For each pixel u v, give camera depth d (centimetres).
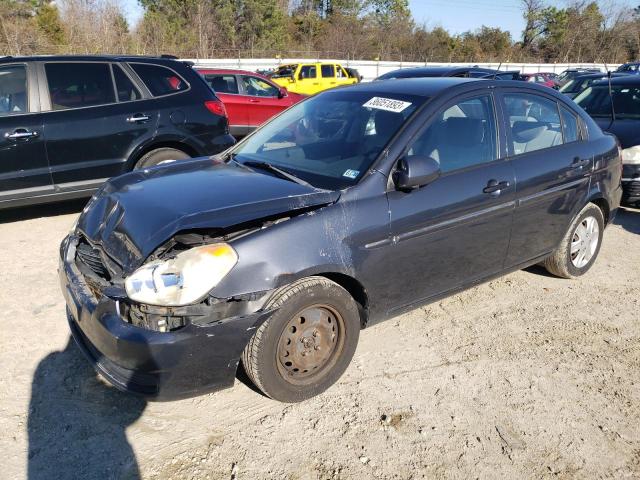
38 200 551
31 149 536
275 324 272
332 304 293
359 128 353
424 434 281
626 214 673
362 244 301
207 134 633
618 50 5584
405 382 322
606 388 324
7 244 520
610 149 468
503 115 386
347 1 5359
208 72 1166
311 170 335
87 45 3141
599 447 277
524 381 328
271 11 4481
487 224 365
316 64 2180
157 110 599
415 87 378
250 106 1183
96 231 303
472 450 272
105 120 569
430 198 330
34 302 402
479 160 366
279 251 271
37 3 3509
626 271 496
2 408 289
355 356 347
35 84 546
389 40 5009
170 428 280
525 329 388
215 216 271
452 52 5178
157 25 3709
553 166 407
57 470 251
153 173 355
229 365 265
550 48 5672
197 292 251
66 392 304
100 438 271
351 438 276
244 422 285
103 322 258
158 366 250
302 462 260
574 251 458
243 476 251
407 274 330
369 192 309
